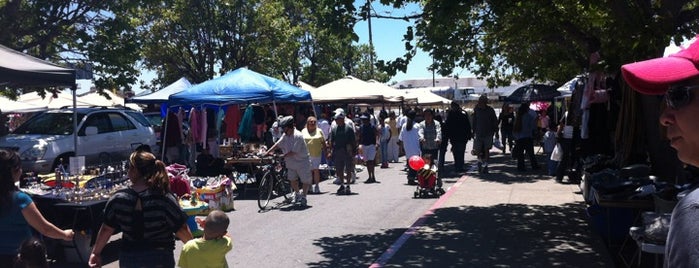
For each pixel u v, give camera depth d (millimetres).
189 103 13539
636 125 7586
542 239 7348
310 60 39938
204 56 31156
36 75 7594
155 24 29703
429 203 10703
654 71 1896
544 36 9641
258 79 13977
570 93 14234
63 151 12641
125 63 17609
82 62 16953
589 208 7281
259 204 10406
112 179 7590
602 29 9805
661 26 6645
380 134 17938
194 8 29656
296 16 35969
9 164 4246
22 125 13820
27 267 3895
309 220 9336
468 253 6797
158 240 4203
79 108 14352
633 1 7441
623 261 6207
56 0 15984
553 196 10664
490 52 11984
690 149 1632
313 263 6730
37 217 4320
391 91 21875
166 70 33438
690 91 1597
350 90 20359
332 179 15047
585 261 6305
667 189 5496
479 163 14859
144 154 4285
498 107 40000
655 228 4512
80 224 6785
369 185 13539
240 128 16719
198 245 4402
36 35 16328
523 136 14961
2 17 15078
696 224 1354
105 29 17094
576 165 12375
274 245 7656
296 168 10672
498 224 8328
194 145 15938
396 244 7336
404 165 18656
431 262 6469
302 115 20516
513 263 6320
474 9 10805
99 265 4320
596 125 9352
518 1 7902
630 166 6906
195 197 8898
